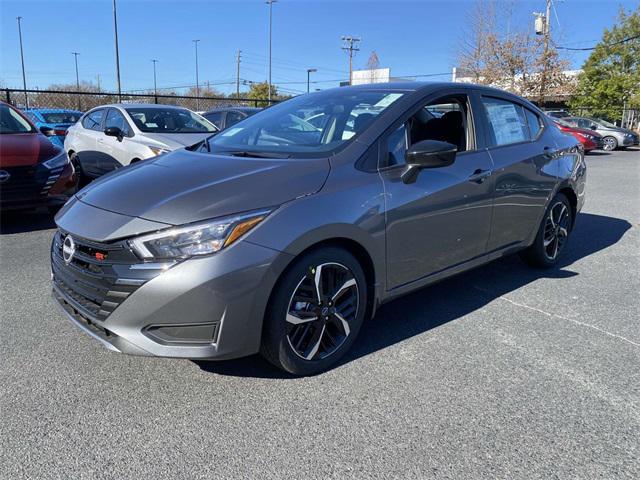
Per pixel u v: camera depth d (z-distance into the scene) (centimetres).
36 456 218
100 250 250
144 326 240
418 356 307
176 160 321
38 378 279
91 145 847
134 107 826
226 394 265
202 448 224
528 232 430
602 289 425
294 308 266
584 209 780
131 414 248
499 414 250
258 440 230
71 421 242
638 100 2583
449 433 236
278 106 407
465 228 354
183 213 244
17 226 629
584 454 222
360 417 247
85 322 267
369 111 332
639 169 1368
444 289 423
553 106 3406
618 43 2891
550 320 362
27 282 427
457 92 369
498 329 346
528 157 412
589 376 287
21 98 2025
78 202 292
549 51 2670
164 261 237
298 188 267
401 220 304
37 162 597
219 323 242
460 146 375
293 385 274
